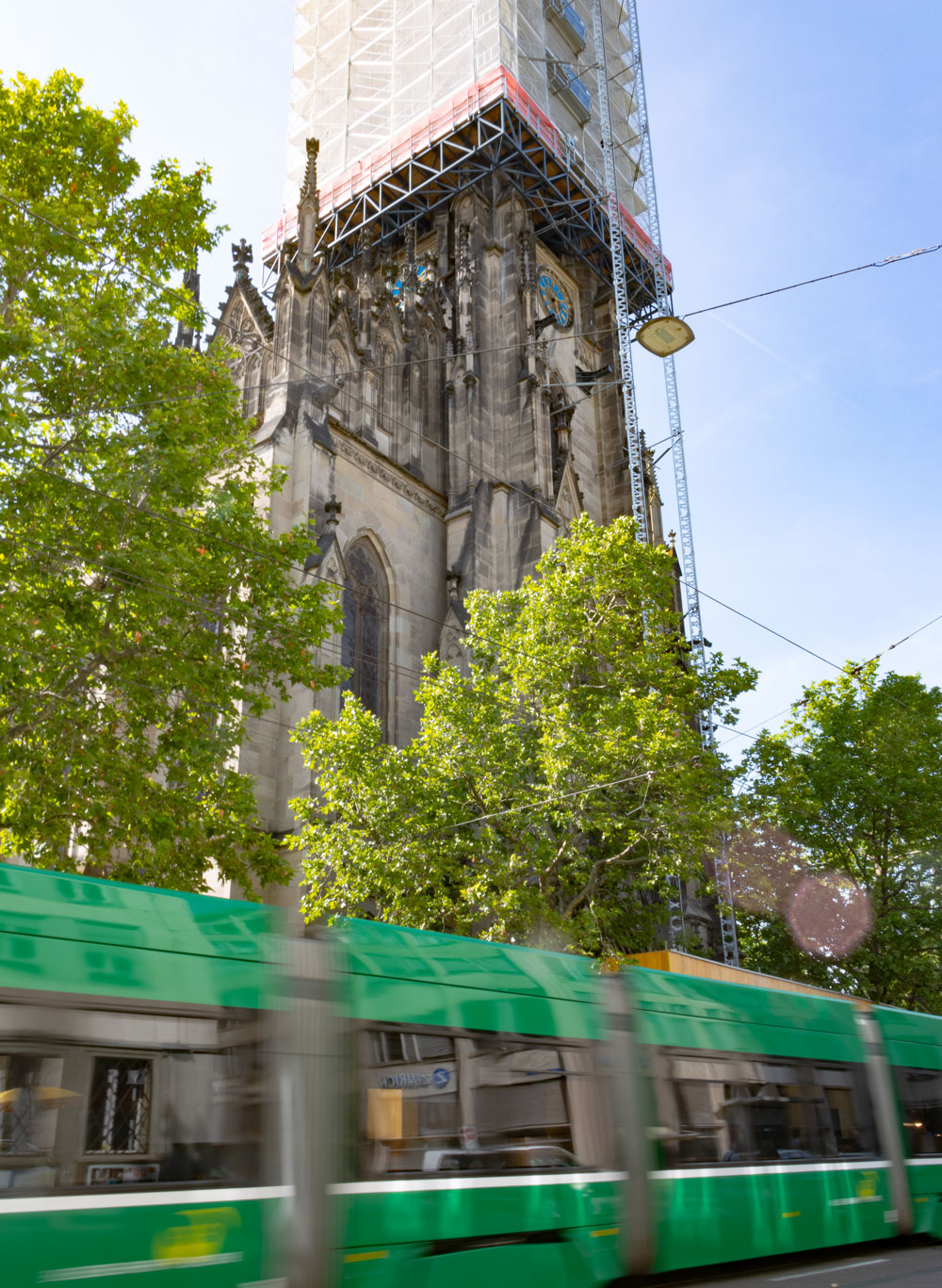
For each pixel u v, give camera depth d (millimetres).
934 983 40219
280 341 39656
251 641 22812
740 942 44469
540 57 69062
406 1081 10727
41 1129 8156
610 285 67875
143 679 21250
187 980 9406
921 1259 16375
